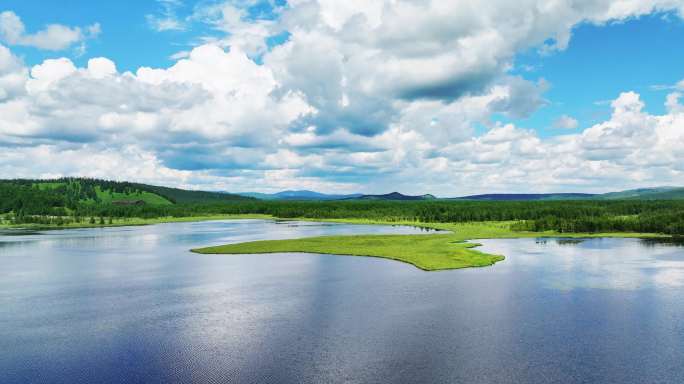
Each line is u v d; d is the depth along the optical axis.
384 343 51.66
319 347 50.53
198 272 99.06
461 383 41.44
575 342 51.62
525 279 86.88
